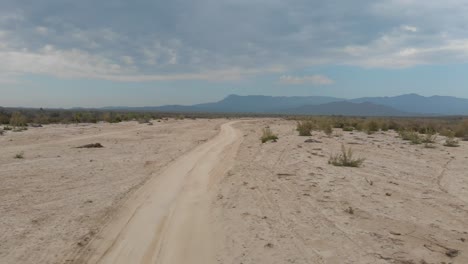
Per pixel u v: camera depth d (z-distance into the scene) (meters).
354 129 34.75
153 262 5.80
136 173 13.13
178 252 6.18
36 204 8.93
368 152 17.73
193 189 10.69
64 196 9.75
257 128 40.38
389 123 36.78
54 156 16.84
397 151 18.44
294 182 10.99
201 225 7.49
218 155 17.78
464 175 12.59
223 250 6.21
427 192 10.00
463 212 8.20
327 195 9.51
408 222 7.48
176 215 8.17
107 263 5.75
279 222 7.51
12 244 6.39
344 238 6.62
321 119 40.09
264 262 5.72
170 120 61.97
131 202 9.26
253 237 6.73
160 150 19.89
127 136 28.44
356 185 10.57
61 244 6.44
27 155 16.89
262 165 13.95
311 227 7.20
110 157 16.97
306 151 17.67
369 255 5.90
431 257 5.84
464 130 28.36
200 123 52.09
